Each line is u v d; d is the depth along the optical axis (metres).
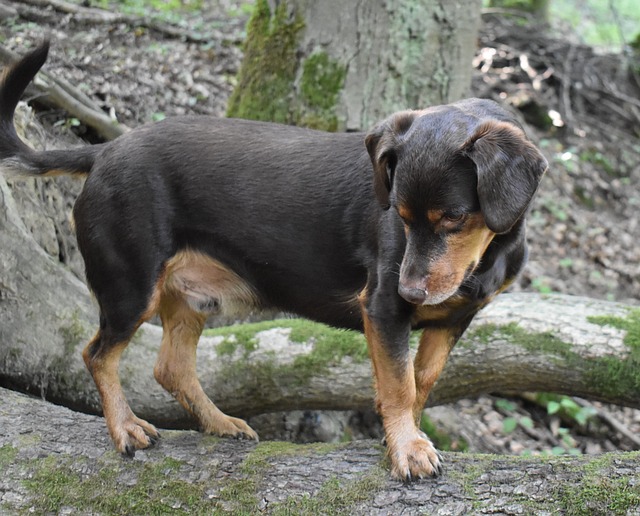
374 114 2.01
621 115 3.65
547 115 3.43
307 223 1.45
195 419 1.61
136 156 1.45
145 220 1.45
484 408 2.12
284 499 1.38
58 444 1.47
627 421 2.18
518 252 1.42
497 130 1.27
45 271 1.69
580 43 4.06
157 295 1.47
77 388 1.68
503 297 1.79
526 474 1.34
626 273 2.82
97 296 1.48
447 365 1.72
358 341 1.72
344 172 1.44
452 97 2.07
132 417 1.48
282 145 1.47
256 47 2.06
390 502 1.35
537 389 1.74
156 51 2.67
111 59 2.51
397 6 1.98
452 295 1.37
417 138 1.30
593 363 1.69
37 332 1.67
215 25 3.13
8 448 1.46
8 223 1.67
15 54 1.97
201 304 1.52
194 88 2.55
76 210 1.48
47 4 2.65
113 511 1.40
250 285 1.50
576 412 2.03
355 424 1.91
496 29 3.86
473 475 1.36
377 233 1.40
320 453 1.43
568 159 3.27
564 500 1.31
